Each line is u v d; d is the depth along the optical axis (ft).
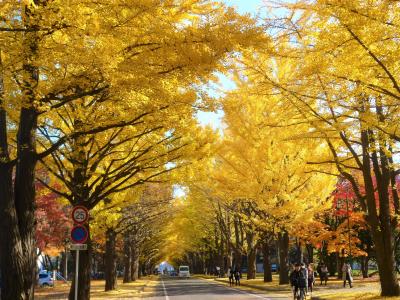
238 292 78.38
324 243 122.42
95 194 45.03
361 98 33.60
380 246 50.55
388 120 36.09
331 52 30.01
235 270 108.17
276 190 67.51
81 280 44.86
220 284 114.52
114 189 45.34
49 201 94.38
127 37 24.03
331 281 100.53
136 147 47.65
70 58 23.48
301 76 33.14
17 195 28.63
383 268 50.21
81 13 22.43
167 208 132.26
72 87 25.72
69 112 39.14
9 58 25.26
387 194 51.75
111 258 84.02
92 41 24.26
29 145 28.76
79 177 43.62
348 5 25.21
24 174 28.78
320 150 61.87
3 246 27.37
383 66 28.58
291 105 39.34
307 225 87.45
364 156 52.21
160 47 24.04
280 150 65.26
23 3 21.70
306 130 54.08
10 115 33.35
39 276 126.21
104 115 33.32
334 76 31.27
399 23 26.20
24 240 28.19
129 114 30.96
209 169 70.38
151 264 363.15
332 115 36.83
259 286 88.12
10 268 27.27
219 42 23.63
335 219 119.14
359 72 30.09
